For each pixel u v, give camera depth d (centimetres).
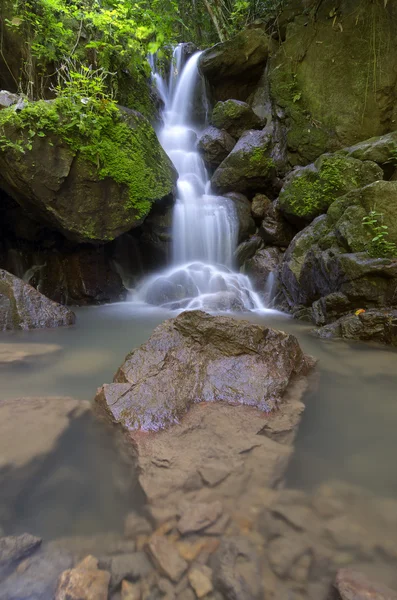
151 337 305
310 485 181
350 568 132
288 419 239
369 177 659
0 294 521
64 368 356
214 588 124
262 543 142
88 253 758
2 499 166
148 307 722
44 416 234
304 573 130
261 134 936
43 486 178
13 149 558
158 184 718
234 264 841
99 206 652
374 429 242
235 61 1058
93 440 220
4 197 718
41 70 748
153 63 1162
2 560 132
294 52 891
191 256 821
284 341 309
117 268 831
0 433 212
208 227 823
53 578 126
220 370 284
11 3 682
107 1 747
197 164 1012
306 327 554
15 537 143
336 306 531
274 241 839
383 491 177
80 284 741
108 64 792
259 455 200
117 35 767
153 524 152
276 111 916
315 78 863
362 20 803
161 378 267
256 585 125
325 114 848
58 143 591
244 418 238
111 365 367
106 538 146
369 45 799
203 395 264
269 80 929
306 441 226
